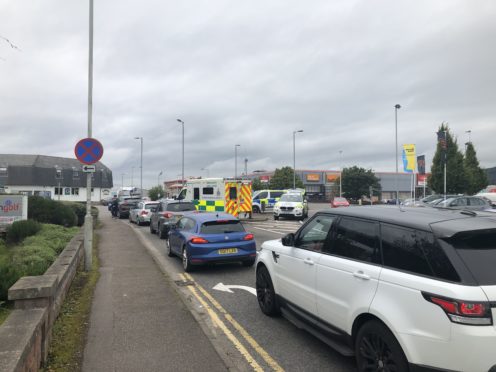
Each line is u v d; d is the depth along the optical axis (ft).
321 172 293.23
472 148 178.50
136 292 24.53
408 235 12.11
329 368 14.66
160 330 17.92
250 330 18.63
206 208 80.74
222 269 33.55
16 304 14.05
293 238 17.97
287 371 14.42
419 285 10.87
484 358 9.63
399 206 15.85
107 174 293.23
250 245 33.12
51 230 39.70
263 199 122.21
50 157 267.59
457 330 9.86
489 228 11.10
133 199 110.93
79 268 30.91
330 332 14.64
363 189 239.71
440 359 10.19
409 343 10.83
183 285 27.78
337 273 14.24
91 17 32.63
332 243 15.31
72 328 17.98
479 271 10.38
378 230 13.26
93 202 271.08
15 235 37.86
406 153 119.03
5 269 18.78
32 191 244.83
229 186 78.33
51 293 14.44
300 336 17.85
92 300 22.62
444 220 12.12
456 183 142.82
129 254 39.78
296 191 98.53
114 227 72.79
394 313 11.38
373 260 12.97
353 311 13.12
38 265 23.35
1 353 10.27
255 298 24.32
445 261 10.72
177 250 36.76
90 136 32.60
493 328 9.75
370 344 12.42
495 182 273.95
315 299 15.61
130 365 14.34
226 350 16.33
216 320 20.10
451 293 10.07
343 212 15.48
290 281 17.76
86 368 14.06
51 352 15.26
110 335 17.22
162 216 56.24
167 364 14.46
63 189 258.78
